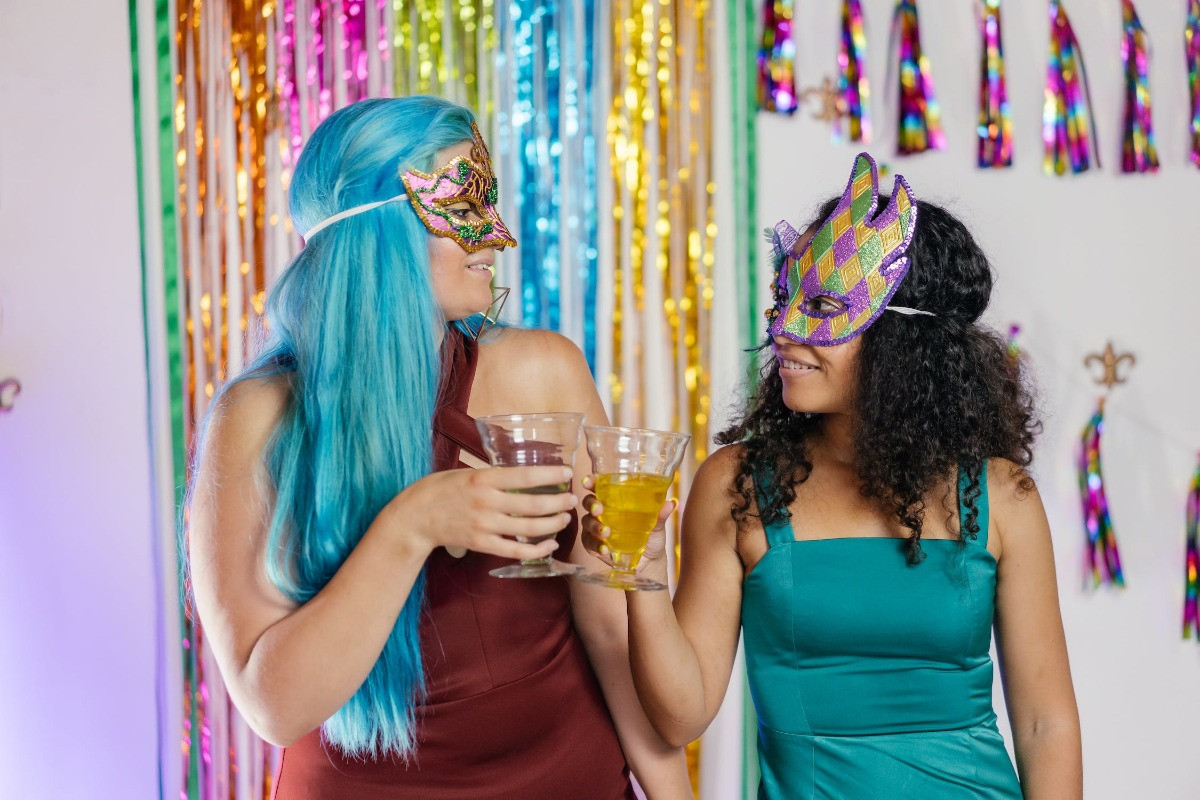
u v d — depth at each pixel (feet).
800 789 4.93
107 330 8.55
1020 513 5.13
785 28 9.04
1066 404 9.29
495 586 4.54
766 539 5.12
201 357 8.68
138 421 8.60
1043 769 4.99
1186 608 9.43
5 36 8.39
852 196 5.06
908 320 5.03
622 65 8.97
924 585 4.93
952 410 5.02
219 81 8.72
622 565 4.04
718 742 9.12
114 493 8.56
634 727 4.99
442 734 4.50
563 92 8.93
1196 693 9.45
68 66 8.50
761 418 5.41
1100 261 9.31
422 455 4.44
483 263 4.70
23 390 8.42
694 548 5.29
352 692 3.92
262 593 4.18
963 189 9.14
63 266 8.48
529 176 8.91
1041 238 9.25
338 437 4.32
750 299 9.09
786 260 5.26
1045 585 5.13
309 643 3.81
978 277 5.24
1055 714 5.04
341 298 4.42
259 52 8.73
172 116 8.66
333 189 4.50
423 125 4.53
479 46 8.85
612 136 8.98
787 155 9.11
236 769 8.64
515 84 8.91
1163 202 9.38
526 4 8.88
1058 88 9.23
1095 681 9.37
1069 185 9.27
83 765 8.50
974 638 4.99
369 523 4.34
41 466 8.45
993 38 9.11
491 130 8.90
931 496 5.10
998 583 5.19
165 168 8.64
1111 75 9.32
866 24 9.14
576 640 4.94
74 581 8.49
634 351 9.02
